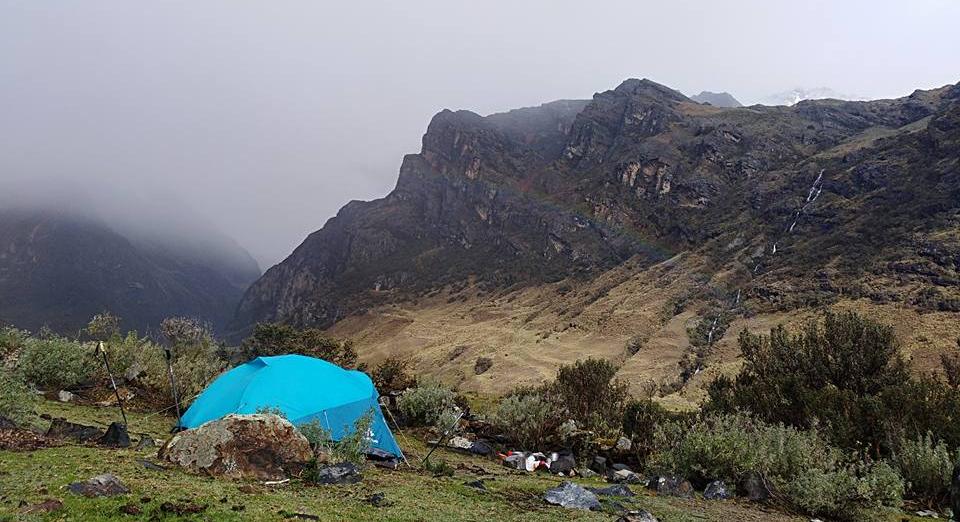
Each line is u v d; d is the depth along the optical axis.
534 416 17.38
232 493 7.68
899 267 86.25
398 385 26.31
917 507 12.73
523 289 197.75
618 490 11.31
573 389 25.33
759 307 99.12
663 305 118.44
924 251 87.25
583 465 15.09
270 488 8.31
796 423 18.62
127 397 16.84
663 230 185.50
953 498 11.30
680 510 10.22
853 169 140.50
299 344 37.41
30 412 11.79
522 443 16.91
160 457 9.22
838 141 186.50
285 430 9.55
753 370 28.55
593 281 171.00
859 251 103.19
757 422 15.20
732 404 20.92
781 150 190.88
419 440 17.67
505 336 129.62
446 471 12.25
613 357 96.38
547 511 9.03
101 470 8.04
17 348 19.02
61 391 16.19
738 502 11.70
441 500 8.95
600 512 9.34
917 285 78.75
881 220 110.25
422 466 12.93
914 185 115.31
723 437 13.23
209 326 31.45
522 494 10.40
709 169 196.25
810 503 11.30
